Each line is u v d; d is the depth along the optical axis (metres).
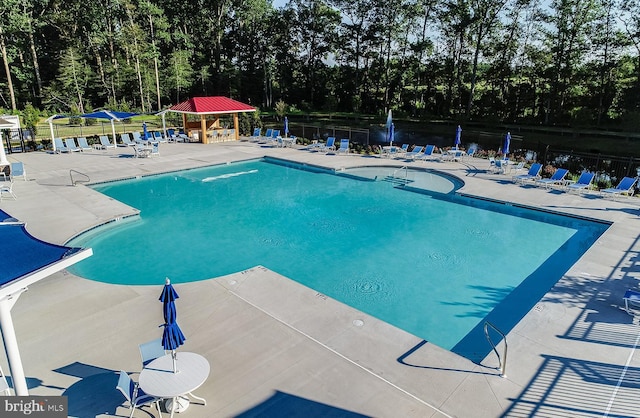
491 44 42.97
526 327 7.64
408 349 7.02
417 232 13.49
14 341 4.91
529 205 15.10
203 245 12.53
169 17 50.06
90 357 6.73
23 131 24.72
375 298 9.62
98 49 44.25
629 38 34.62
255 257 11.76
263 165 23.02
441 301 9.51
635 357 6.78
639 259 10.48
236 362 6.61
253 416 5.54
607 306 8.34
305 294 8.80
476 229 13.70
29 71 42.31
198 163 21.94
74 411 5.60
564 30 37.38
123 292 8.84
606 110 38.84
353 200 16.86
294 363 6.60
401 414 5.57
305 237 13.16
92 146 25.31
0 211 6.66
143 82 43.50
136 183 19.16
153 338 7.25
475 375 6.36
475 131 37.22
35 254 5.04
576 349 6.99
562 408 5.70
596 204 15.11
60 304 8.34
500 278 10.53
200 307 8.27
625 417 5.55
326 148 25.98
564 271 10.88
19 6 38.94
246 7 50.28
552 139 31.94
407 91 53.03
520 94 43.81
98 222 13.20
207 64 51.19
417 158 23.34
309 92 56.84
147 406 5.74
